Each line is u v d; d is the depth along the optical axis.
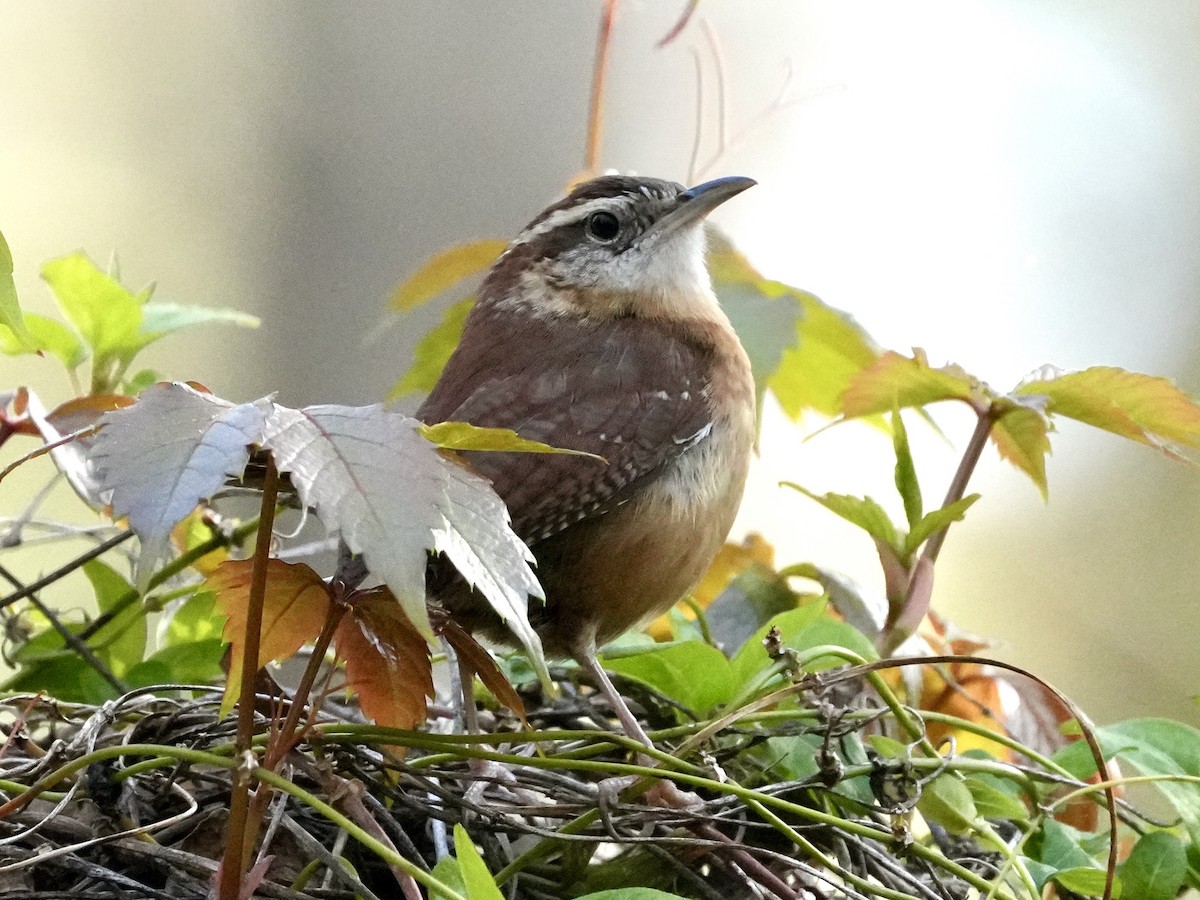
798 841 3.88
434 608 3.87
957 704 3.94
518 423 3.92
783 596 3.94
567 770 3.90
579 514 3.92
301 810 3.89
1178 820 3.90
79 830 3.88
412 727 3.88
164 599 3.93
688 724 3.91
